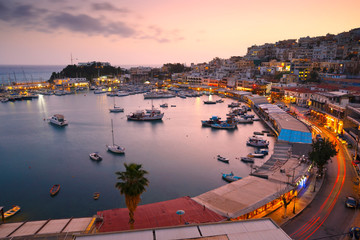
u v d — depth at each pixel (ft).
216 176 234.79
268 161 223.71
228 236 93.76
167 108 597.11
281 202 164.55
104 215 139.13
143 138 359.46
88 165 262.88
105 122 459.73
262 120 456.86
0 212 166.61
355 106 299.79
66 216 177.17
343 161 231.91
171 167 255.29
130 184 101.30
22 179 232.94
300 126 315.99
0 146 326.85
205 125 431.43
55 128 416.87
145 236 93.81
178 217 134.82
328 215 149.18
